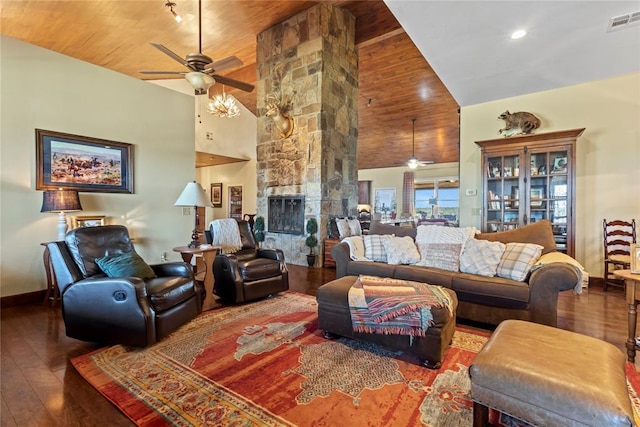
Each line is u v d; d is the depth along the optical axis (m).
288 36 5.61
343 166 5.77
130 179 4.31
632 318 2.10
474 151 5.03
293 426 1.50
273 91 5.88
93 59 5.66
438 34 2.98
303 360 2.13
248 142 9.77
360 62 6.32
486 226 4.68
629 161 3.99
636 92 3.93
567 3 2.51
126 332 2.25
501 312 2.63
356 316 2.26
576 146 4.22
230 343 2.39
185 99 5.05
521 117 4.44
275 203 5.94
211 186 11.22
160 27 4.71
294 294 3.72
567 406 1.16
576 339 1.53
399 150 9.97
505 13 2.65
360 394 1.75
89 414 1.58
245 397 1.72
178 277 2.78
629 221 3.99
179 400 1.69
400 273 3.17
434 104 7.23
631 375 1.94
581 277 2.46
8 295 3.29
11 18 4.07
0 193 3.24
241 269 3.30
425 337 2.04
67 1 3.77
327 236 5.37
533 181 4.39
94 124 3.95
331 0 5.23
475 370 1.37
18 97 3.35
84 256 2.56
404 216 10.13
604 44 3.15
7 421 1.52
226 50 6.31
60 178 3.66
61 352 2.25
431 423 1.52
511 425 1.46
